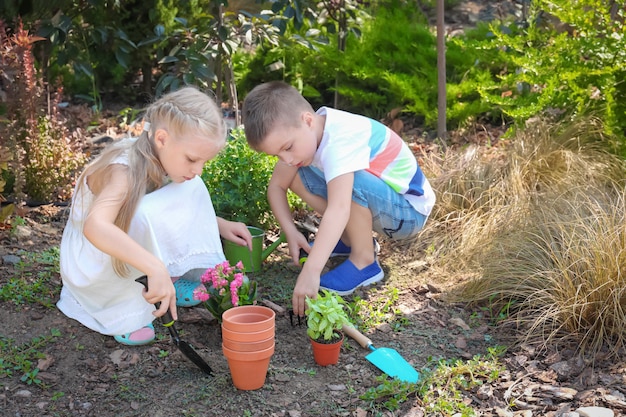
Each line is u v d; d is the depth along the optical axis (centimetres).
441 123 521
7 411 264
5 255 364
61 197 446
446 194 430
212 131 276
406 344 313
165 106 276
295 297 300
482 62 586
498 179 440
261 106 306
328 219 311
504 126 554
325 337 284
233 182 388
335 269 353
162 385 279
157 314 268
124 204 283
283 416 264
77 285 305
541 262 347
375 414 268
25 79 432
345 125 326
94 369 288
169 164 285
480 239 381
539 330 319
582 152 462
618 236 328
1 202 426
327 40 582
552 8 493
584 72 463
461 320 331
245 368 269
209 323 321
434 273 373
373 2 681
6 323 311
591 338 312
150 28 614
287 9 516
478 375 291
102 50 610
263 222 407
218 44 527
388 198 346
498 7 707
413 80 562
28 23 547
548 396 278
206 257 319
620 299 315
